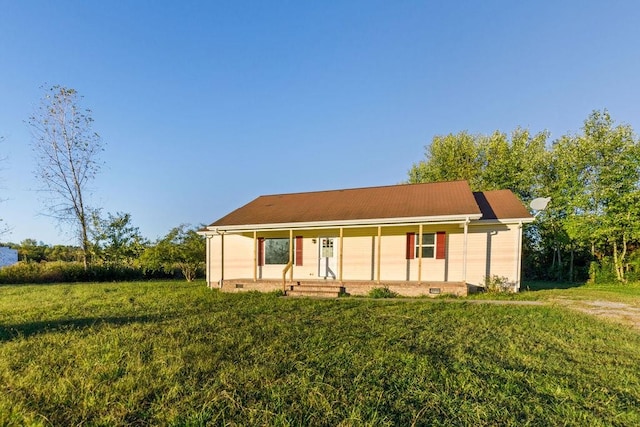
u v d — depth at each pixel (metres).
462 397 3.33
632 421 2.94
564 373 3.98
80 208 23.14
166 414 3.05
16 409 3.16
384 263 13.12
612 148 16.00
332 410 3.06
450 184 14.36
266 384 3.65
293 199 16.42
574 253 18.47
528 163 20.73
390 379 3.77
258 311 8.34
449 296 10.49
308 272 14.21
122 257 24.23
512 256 11.66
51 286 16.00
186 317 7.55
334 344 5.16
